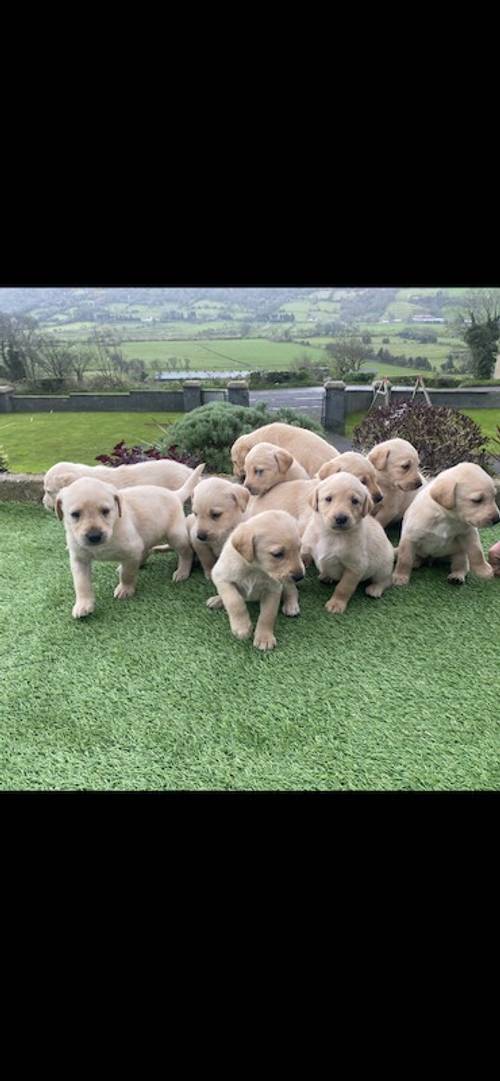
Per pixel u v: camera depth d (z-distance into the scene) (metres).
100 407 4.18
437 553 1.06
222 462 1.73
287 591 0.98
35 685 0.81
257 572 0.86
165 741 0.72
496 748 0.72
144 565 1.14
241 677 0.83
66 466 1.09
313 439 1.29
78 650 0.88
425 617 0.97
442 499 0.96
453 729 0.74
